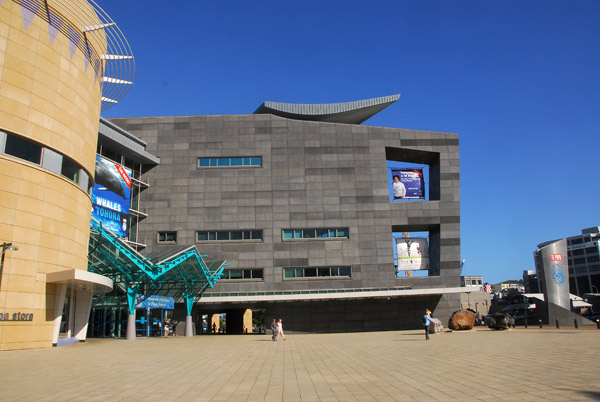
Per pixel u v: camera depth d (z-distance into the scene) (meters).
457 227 51.22
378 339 30.70
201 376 13.21
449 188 52.03
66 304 29.50
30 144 24.38
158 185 50.97
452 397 9.14
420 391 9.97
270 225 50.41
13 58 23.61
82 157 28.45
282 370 14.52
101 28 28.81
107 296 39.41
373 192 51.53
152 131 52.06
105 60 31.95
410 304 50.03
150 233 49.94
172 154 51.69
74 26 27.50
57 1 26.16
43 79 25.12
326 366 15.42
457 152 52.94
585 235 142.00
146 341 32.47
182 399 9.62
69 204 26.75
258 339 35.88
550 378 10.96
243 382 11.98
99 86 31.39
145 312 42.38
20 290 22.81
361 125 52.97
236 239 50.25
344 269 50.12
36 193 24.17
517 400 8.56
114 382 12.02
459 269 50.44
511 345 21.23
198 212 50.50
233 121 52.62
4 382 12.01
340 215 50.88
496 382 10.73
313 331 48.47
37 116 24.58
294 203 50.94
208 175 51.31
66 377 12.96
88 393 10.31
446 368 13.63
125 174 47.41
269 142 52.28
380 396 9.56
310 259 49.81
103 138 43.38
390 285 49.69
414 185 52.69
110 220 44.25
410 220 51.09
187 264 40.97
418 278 50.09
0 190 22.44
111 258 34.00
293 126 52.69
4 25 23.34
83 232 28.88
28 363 16.69
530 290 150.12
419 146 52.84
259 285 49.06
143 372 14.15
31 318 23.30
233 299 46.25
